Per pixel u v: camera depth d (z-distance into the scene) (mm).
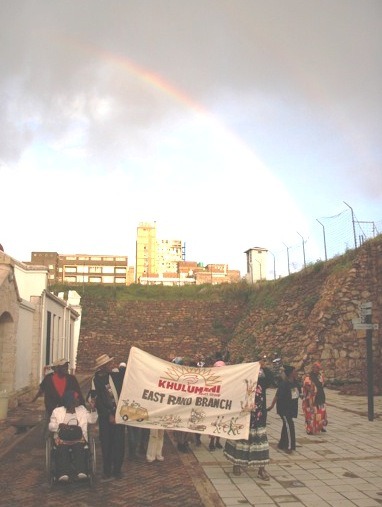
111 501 6480
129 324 39250
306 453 9109
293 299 29922
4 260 15594
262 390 7766
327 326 22797
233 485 7098
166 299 41844
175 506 6250
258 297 36938
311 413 11008
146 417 7691
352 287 23062
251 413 7613
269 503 6262
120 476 7621
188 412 7723
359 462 8414
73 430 7109
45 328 21062
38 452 9586
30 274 21094
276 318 30297
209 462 8602
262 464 7441
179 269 103562
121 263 103938
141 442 9547
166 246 145625
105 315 39844
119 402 7707
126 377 7859
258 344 30078
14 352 16188
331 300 23422
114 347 37094
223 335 38625
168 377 7871
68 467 6980
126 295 42438
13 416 14242
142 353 8008
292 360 23906
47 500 6551
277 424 12609
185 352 37156
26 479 7605
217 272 93188
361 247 24266
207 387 7777
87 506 6293
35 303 19969
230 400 7691
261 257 42938
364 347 21922
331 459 8641
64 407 7332
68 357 30281
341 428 11719
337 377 21562
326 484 7102
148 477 7633
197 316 40125
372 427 11859
